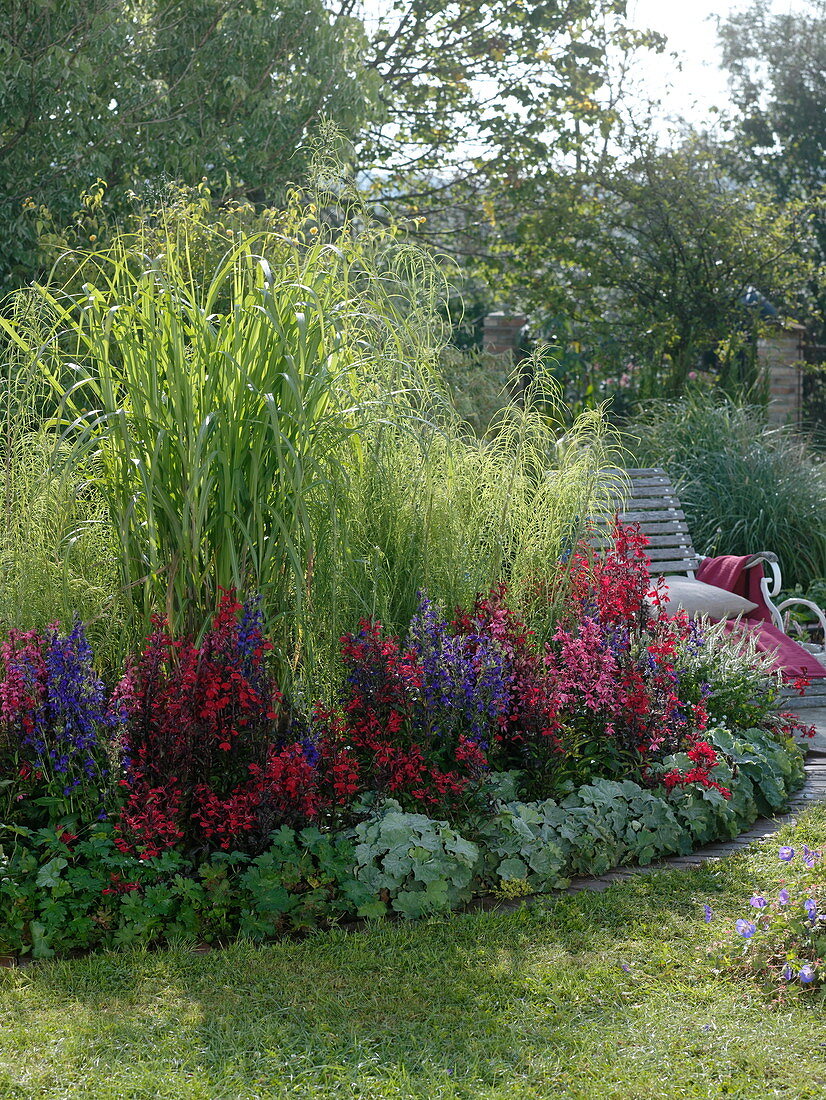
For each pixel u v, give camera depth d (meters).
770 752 4.95
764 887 3.83
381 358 4.62
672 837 4.21
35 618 4.21
